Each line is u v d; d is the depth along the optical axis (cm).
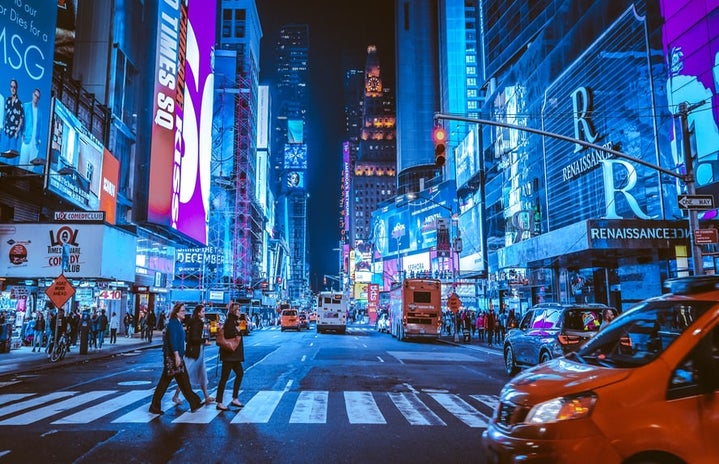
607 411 409
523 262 2925
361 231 18088
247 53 10662
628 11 2939
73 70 3791
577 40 3612
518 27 5228
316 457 677
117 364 1911
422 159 14112
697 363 419
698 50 2333
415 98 14500
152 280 4706
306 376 1512
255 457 674
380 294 9550
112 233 2653
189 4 5444
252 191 9888
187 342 1042
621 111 3019
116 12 4003
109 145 3816
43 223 2539
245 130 8688
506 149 5109
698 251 1432
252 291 7838
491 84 6031
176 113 4881
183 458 667
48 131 2683
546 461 408
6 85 2439
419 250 10138
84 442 743
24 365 1764
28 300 2817
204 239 5866
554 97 3944
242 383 1365
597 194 3253
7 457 666
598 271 3197
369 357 2192
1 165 2247
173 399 1046
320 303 4816
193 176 5425
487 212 5850
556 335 1260
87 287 2986
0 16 2422
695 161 2319
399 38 14938
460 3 11656
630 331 542
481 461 664
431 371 1688
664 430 398
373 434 804
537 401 437
